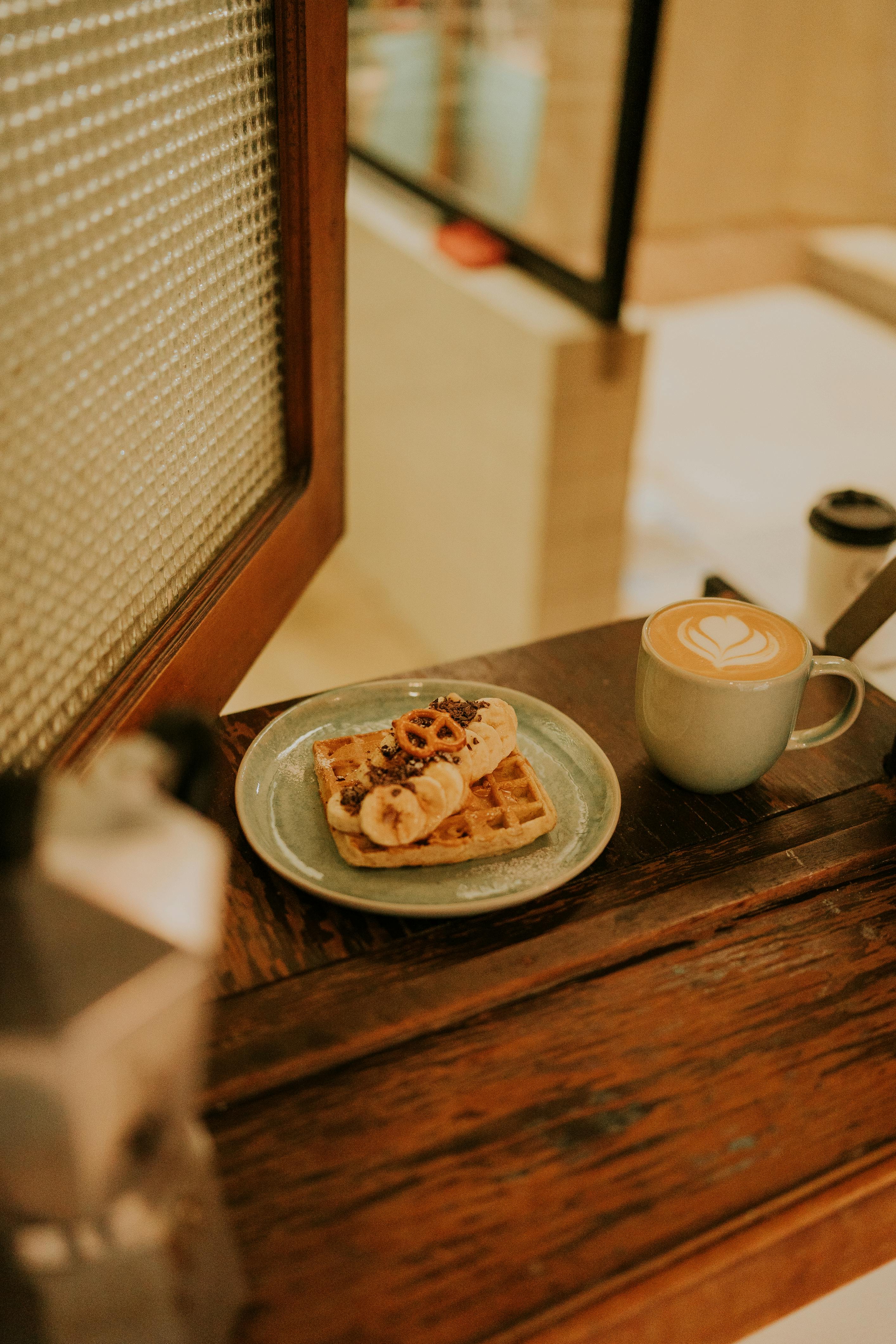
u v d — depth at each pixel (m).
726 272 4.38
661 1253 0.58
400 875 0.71
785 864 0.74
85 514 0.64
